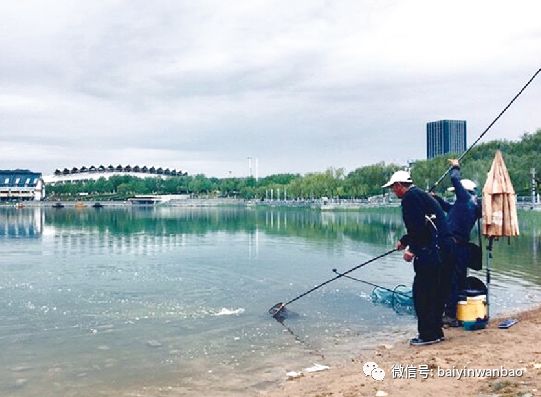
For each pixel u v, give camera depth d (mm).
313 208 122562
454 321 11344
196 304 15438
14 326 12961
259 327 12688
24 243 37438
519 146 91188
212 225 59406
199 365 9938
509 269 20266
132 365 9992
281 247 32469
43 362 10219
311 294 16547
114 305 15375
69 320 13562
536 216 56906
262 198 187375
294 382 8711
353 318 13430
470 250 11477
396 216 77062
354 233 43344
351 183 129625
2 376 9484
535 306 14117
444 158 95188
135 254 29453
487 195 11328
